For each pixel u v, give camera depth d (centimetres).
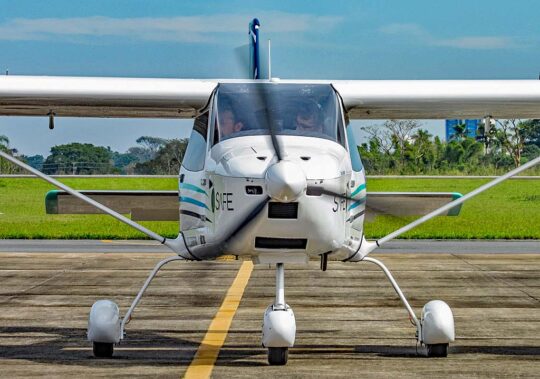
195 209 1181
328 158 1070
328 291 1731
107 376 1030
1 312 1503
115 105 1388
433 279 1895
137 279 1897
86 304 1588
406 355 1167
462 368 1080
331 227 1062
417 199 1541
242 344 1241
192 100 1311
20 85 1327
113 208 1636
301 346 1227
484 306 1566
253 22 1619
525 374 1046
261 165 1039
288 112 1170
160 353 1177
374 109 1400
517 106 1414
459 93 1363
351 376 1032
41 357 1148
